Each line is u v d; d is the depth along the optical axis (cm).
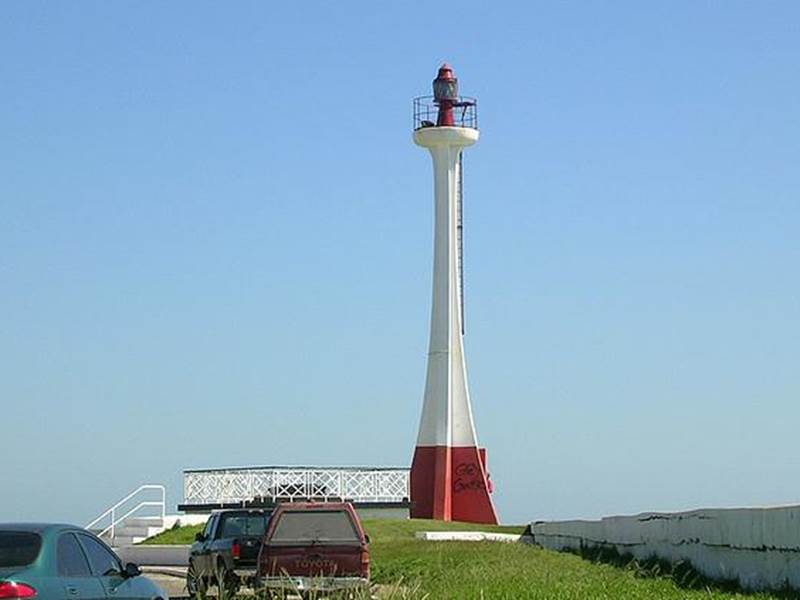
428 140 6994
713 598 2267
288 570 2562
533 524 5359
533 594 2388
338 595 2470
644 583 2623
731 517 2583
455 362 6944
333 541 2580
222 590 2720
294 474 6475
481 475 6856
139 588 1958
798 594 2180
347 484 6606
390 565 3672
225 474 6412
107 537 5803
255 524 3075
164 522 5906
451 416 6900
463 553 3825
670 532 3062
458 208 7044
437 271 6994
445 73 7112
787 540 2262
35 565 1705
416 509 6781
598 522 3934
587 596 2362
